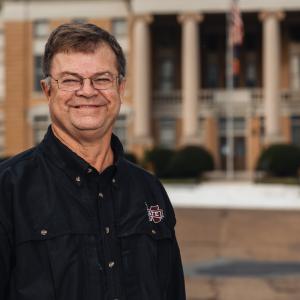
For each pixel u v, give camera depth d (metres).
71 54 3.31
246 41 58.28
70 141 3.47
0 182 3.18
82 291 3.11
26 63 60.81
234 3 43.59
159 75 58.97
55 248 3.10
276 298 11.38
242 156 55.12
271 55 52.78
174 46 58.91
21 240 3.07
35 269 3.06
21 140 60.50
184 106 53.50
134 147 53.03
